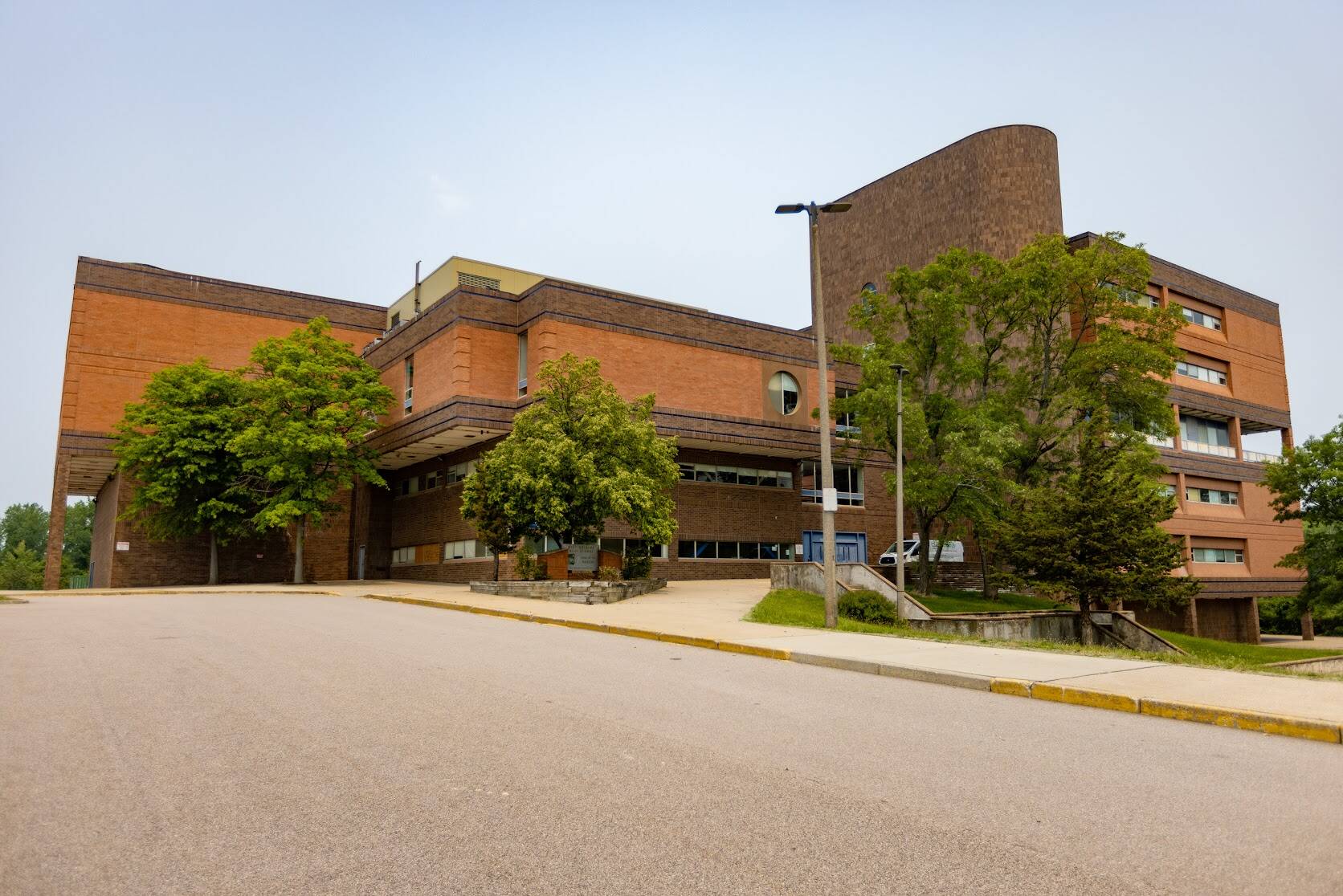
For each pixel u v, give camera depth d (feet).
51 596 92.48
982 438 96.78
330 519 146.41
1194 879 14.03
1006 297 110.52
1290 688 30.68
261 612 63.05
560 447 86.99
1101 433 100.22
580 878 13.92
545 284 110.22
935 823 16.61
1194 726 26.30
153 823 16.33
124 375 141.08
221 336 150.41
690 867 14.37
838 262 205.05
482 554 114.52
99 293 140.77
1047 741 23.72
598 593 78.02
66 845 15.19
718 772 19.89
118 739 22.53
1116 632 99.66
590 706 27.37
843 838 15.75
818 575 91.61
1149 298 166.81
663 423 116.47
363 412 126.11
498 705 27.20
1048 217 171.94
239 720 24.76
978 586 138.21
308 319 159.12
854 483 147.43
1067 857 14.96
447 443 119.65
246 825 16.25
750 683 32.94
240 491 119.24
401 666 34.96
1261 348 188.96
